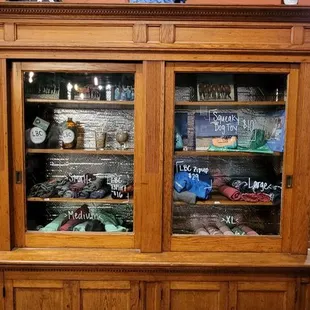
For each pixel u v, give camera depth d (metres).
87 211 2.01
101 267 1.73
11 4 1.63
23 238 1.83
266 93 1.89
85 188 1.95
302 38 1.70
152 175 1.77
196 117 1.91
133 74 1.78
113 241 1.83
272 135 1.91
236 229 1.95
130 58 1.71
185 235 1.83
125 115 2.02
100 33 1.70
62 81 1.87
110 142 2.01
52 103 1.94
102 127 2.03
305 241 1.81
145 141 1.75
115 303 1.79
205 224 2.01
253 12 1.66
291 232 1.81
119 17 1.68
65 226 1.91
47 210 2.01
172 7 1.64
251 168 2.01
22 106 1.78
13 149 1.79
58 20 1.69
